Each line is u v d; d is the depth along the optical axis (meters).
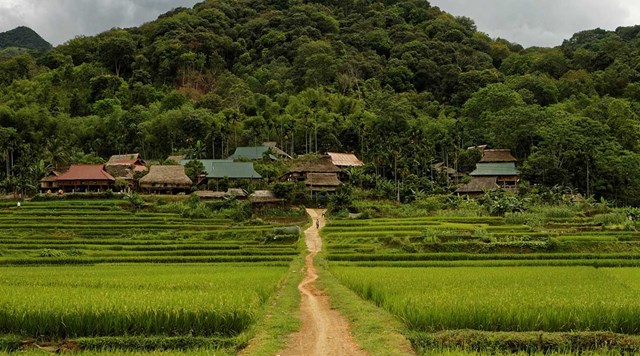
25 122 170.12
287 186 121.38
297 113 186.75
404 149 147.00
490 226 95.12
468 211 113.62
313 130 174.25
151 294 36.72
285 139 178.00
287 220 111.88
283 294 46.34
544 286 43.56
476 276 52.38
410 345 28.50
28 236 94.50
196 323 31.70
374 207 114.56
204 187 140.12
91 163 155.12
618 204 142.25
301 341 29.89
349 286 49.53
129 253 81.44
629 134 158.75
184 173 139.12
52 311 31.28
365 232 91.94
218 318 31.78
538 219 101.31
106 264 74.19
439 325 31.41
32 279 51.25
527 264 71.38
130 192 133.50
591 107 176.88
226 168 142.38
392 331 30.91
